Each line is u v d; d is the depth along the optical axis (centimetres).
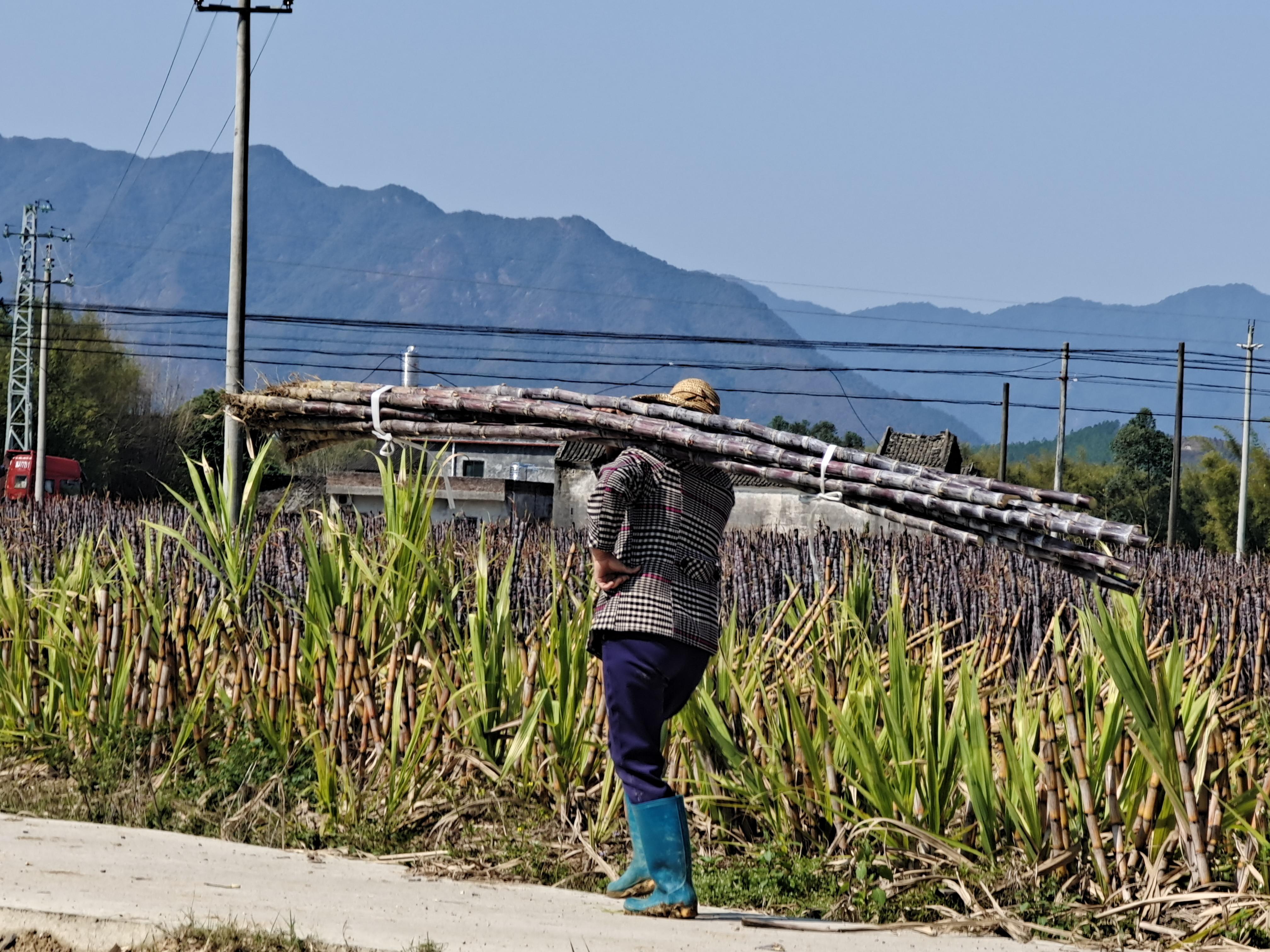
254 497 1383
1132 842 916
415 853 1012
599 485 863
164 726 1270
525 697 1155
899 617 1044
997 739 1028
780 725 1070
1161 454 14650
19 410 11381
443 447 1355
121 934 730
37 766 1272
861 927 835
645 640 859
